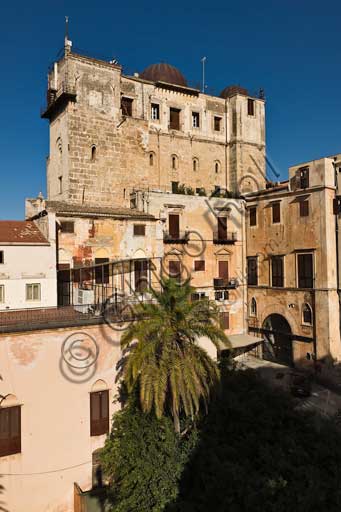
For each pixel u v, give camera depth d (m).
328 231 35.53
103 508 20.25
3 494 19.38
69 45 38.53
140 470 18.11
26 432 19.97
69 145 38.66
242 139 49.47
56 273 29.05
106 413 22.31
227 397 23.30
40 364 20.44
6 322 21.08
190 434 20.14
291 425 22.39
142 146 43.25
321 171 35.88
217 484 17.31
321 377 35.28
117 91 41.59
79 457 21.30
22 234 29.17
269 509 16.27
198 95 48.50
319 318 35.88
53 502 20.55
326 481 17.92
